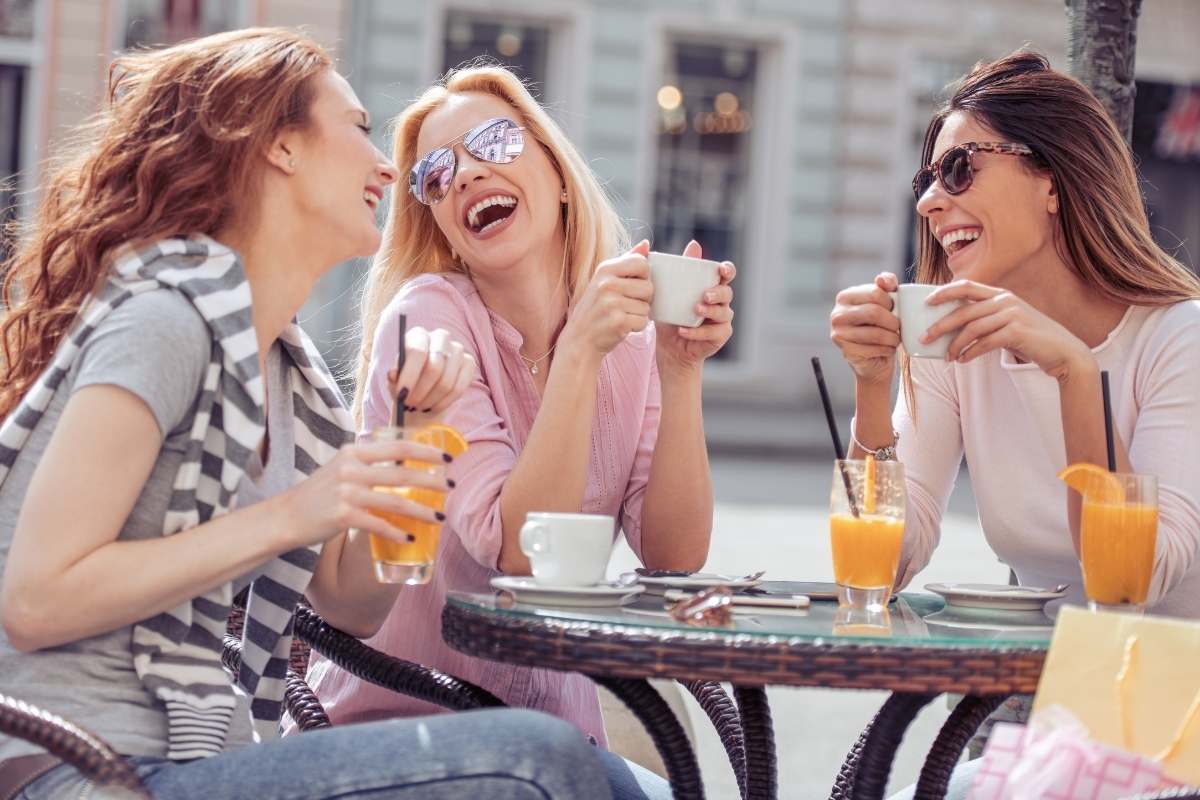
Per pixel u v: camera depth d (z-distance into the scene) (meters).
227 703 1.78
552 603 1.76
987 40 14.73
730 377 14.41
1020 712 2.57
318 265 1.92
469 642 1.68
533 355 2.41
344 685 2.25
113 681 1.74
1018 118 2.27
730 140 14.56
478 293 2.40
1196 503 2.07
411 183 2.35
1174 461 2.12
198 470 1.74
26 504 1.64
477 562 2.23
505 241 2.31
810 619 1.76
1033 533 2.34
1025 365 2.27
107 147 1.83
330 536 1.68
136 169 1.82
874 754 1.71
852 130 14.55
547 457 2.07
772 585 2.09
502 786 1.53
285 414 2.02
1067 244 2.27
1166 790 1.42
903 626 1.73
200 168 1.81
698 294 2.06
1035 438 2.31
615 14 14.02
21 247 1.93
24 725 1.47
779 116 14.43
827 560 6.46
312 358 2.05
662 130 14.41
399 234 2.48
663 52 14.30
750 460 11.76
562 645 1.59
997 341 1.99
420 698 2.03
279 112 1.84
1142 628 1.54
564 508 2.09
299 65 1.88
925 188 2.42
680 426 2.29
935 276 2.47
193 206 1.80
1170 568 2.00
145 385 1.66
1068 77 2.32
